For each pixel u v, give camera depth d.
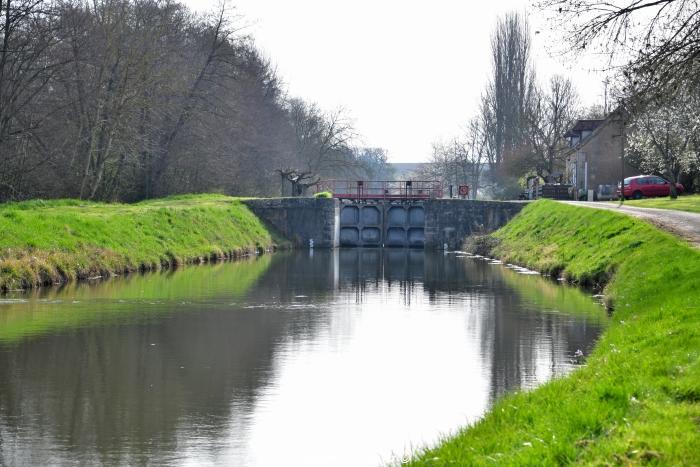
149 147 69.69
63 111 58.47
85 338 24.19
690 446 9.77
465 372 20.23
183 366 20.81
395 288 38.16
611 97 25.83
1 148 53.12
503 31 111.25
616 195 74.25
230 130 78.25
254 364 21.09
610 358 16.16
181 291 35.50
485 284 39.47
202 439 15.15
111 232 44.84
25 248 37.03
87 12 59.00
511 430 12.20
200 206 61.28
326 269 48.91
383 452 14.41
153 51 62.84
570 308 30.09
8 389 18.50
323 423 16.11
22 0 51.62
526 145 102.75
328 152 104.38
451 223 71.12
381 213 74.06
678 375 13.27
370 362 21.41
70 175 59.69
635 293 25.39
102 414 16.67
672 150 68.94
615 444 10.12
